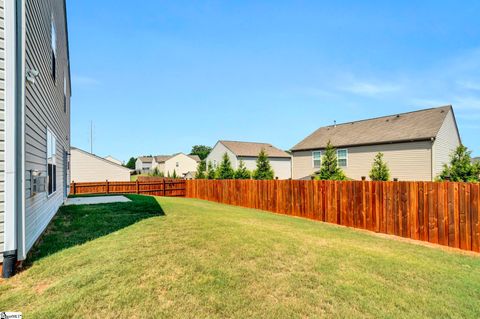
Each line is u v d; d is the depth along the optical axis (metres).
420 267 4.21
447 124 15.44
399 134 15.59
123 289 2.92
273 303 2.88
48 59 6.15
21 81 3.49
